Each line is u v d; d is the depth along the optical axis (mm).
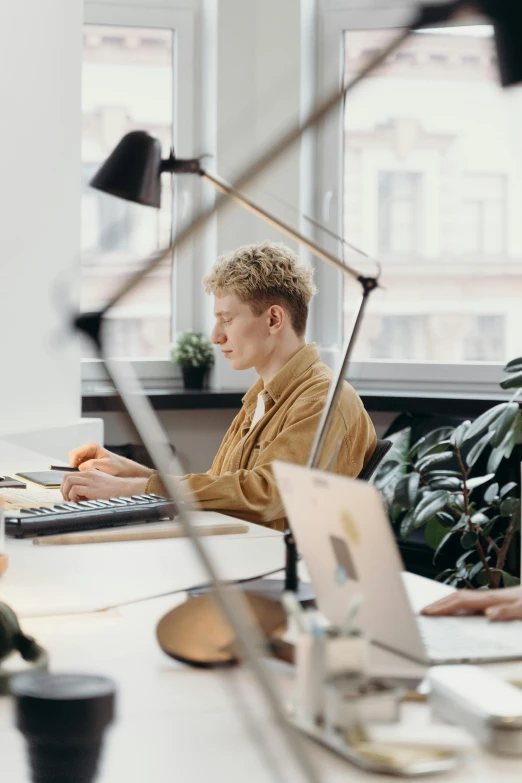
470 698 830
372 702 830
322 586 1031
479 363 3770
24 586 1369
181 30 3895
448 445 2926
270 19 3703
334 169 3818
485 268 3803
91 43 3855
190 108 3910
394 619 941
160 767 766
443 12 712
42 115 3078
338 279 3840
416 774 741
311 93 3764
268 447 1949
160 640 1042
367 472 1988
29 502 1957
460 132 3791
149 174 1193
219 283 2125
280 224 1334
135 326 3930
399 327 3855
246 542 1700
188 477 1946
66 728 730
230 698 917
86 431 3191
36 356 3098
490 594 1209
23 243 3049
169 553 1597
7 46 2971
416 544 3104
